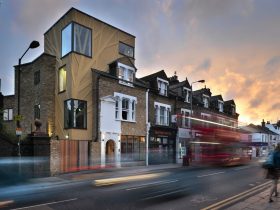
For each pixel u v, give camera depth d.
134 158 28.03
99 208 9.20
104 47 27.44
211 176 18.50
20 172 17.08
